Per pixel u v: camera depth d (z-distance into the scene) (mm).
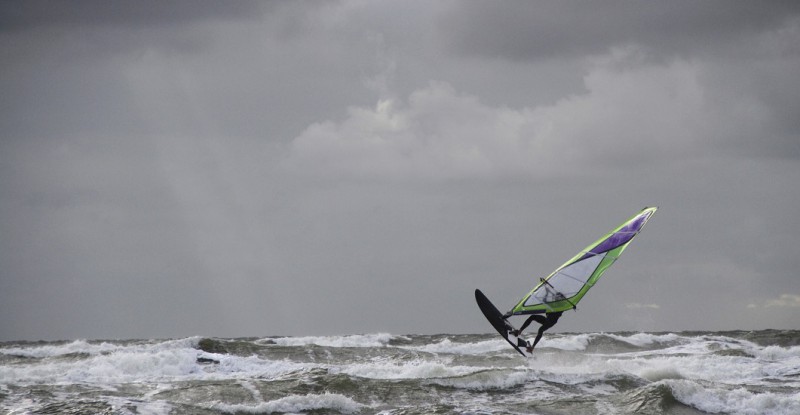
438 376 78312
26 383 72312
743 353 105812
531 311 65375
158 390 68188
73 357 98250
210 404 62406
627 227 63719
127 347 104500
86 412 57875
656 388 67375
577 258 65062
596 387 71438
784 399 65500
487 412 61188
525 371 75125
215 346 104000
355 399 66250
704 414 62938
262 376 79500
